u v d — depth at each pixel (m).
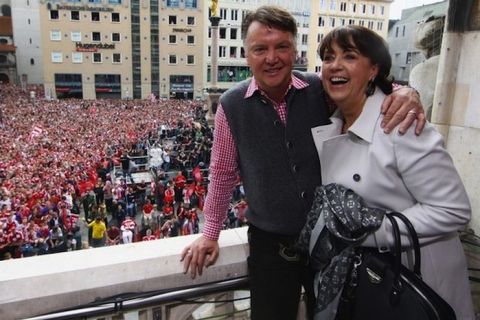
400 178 1.55
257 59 1.73
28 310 1.80
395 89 1.69
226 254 2.16
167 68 64.25
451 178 1.46
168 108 51.75
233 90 1.94
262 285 1.99
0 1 75.12
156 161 21.17
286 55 1.73
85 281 1.89
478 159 2.40
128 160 22.27
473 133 2.42
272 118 1.84
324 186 1.71
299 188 1.86
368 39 1.58
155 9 61.62
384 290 1.47
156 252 2.12
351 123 1.70
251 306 2.06
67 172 18.36
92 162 20.98
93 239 11.85
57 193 15.08
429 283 1.54
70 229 12.26
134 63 63.09
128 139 29.33
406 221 1.47
